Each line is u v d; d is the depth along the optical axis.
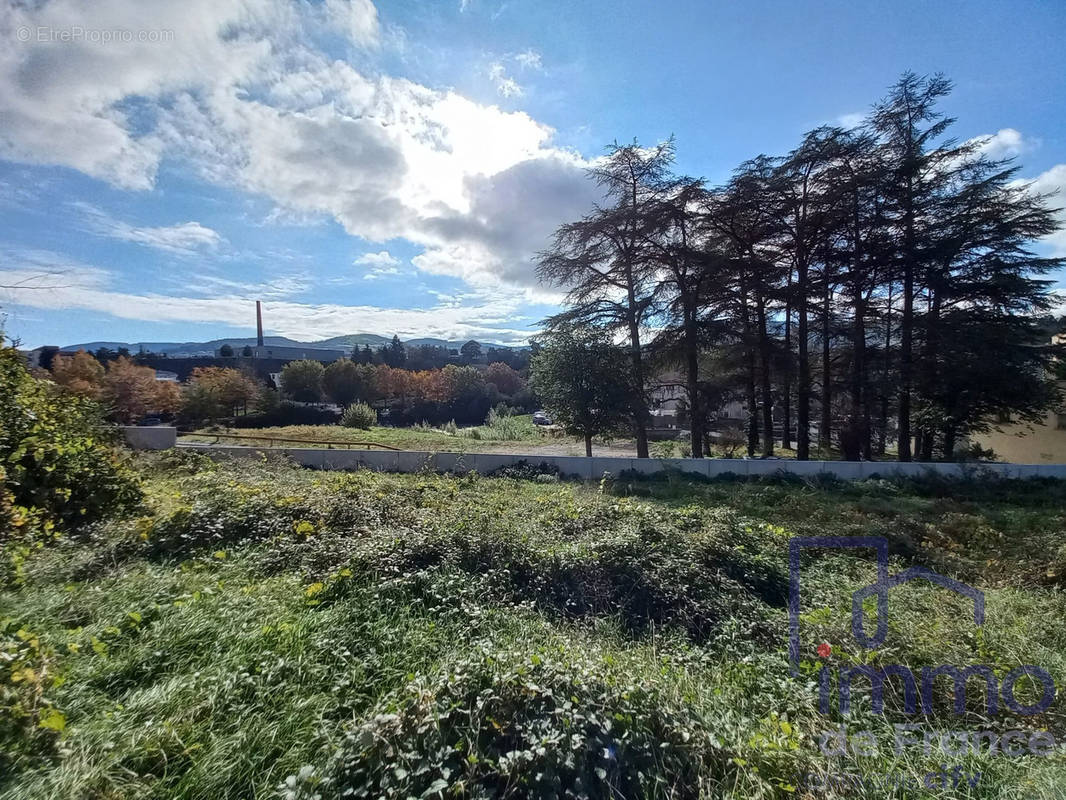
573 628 3.99
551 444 28.14
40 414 6.52
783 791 2.22
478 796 1.97
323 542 4.95
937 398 17.12
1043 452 20.64
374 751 2.16
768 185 17.70
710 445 20.59
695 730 2.43
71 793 1.91
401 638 3.40
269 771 2.20
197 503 5.80
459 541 4.98
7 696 2.16
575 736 2.19
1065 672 3.21
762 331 19.16
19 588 3.74
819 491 12.24
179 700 2.52
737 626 3.97
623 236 17.66
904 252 17.06
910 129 17.80
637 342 18.25
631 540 5.15
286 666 2.89
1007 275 16.55
